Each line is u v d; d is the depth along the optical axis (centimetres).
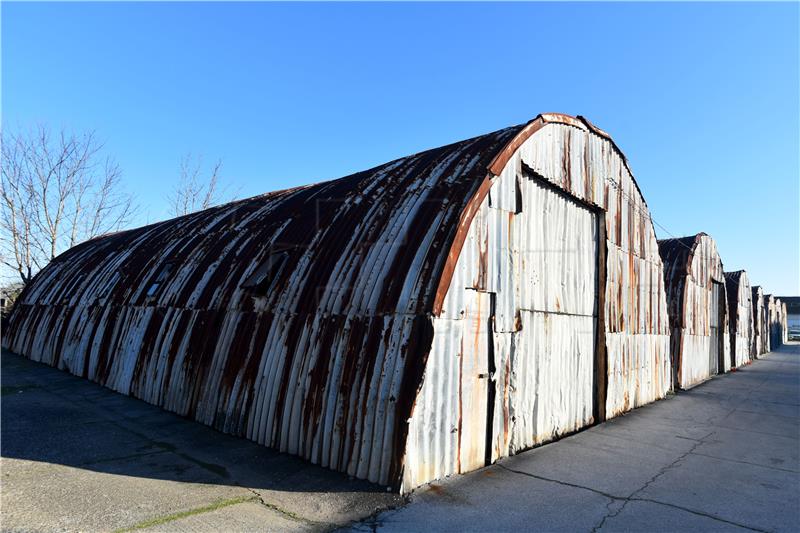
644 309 1313
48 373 1273
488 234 712
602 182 1091
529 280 829
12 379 1202
